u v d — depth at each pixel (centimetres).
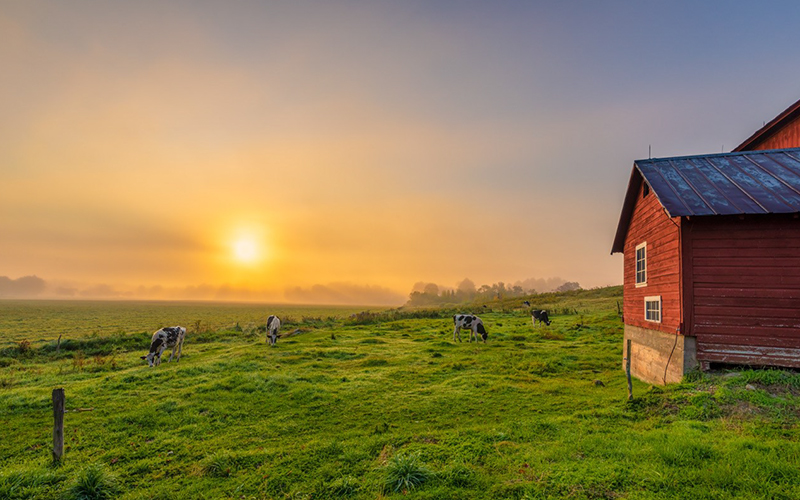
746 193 1195
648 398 1095
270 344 2652
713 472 671
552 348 2333
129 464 891
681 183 1302
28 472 827
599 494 638
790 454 728
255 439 1028
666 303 1325
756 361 1126
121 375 1745
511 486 678
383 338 2959
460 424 1094
